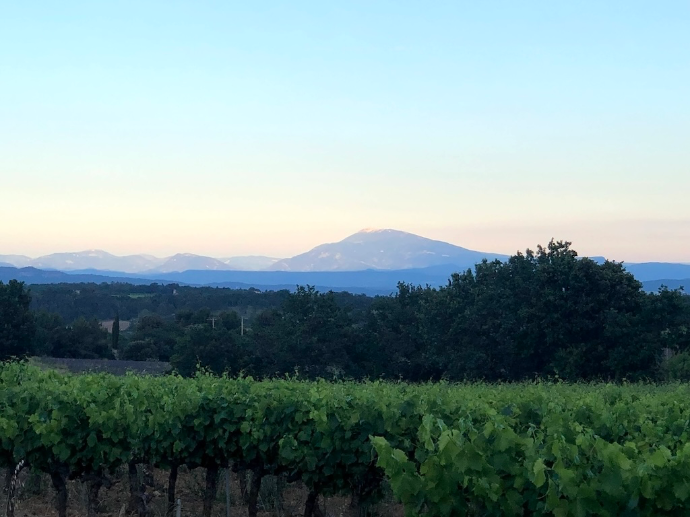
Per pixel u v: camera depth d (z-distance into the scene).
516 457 6.13
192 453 9.95
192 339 42.25
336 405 9.17
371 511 9.83
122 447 9.67
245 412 9.71
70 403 9.67
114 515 10.02
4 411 9.87
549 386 20.28
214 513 10.52
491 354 35.91
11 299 48.44
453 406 9.27
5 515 9.58
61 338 53.75
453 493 5.84
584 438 5.74
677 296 34.34
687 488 5.09
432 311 39.06
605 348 34.09
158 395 11.22
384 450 6.14
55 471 9.66
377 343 45.19
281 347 43.03
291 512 10.50
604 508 5.23
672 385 20.94
